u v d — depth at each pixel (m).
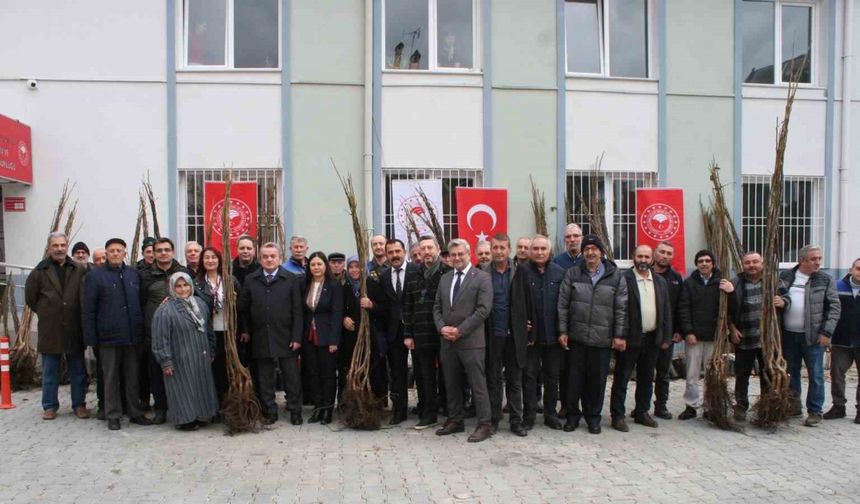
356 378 6.34
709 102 9.98
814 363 6.60
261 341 6.33
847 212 10.39
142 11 8.84
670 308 6.55
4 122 7.97
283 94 9.01
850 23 10.32
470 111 9.36
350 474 5.02
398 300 6.56
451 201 9.40
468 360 5.92
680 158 9.90
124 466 5.19
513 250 9.46
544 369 6.40
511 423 6.18
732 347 6.91
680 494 4.65
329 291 6.50
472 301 5.91
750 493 4.68
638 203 9.39
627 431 6.28
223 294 6.36
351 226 9.14
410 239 8.70
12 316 8.25
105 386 6.23
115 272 6.30
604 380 6.21
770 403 6.32
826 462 5.39
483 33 9.38
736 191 10.03
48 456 5.42
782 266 10.34
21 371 7.80
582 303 6.17
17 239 8.70
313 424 6.47
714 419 6.47
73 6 8.77
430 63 9.46
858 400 6.77
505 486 4.78
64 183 8.77
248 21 9.18
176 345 6.10
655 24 9.91
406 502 4.48
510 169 9.45
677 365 8.86
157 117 8.89
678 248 9.34
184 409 6.09
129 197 8.84
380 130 9.17
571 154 9.62
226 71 8.95
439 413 6.89
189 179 9.02
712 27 9.97
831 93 10.32
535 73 9.50
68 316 6.45
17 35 8.72
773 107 10.19
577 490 4.71
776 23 10.38
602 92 9.70
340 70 9.12
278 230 8.83
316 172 9.09
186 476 4.97
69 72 8.77
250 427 6.14
